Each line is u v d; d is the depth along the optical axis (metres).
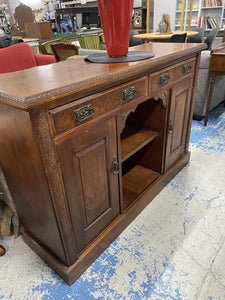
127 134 1.46
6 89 0.71
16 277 1.10
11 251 1.24
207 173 1.76
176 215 1.41
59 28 5.25
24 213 1.13
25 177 0.90
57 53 2.60
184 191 1.60
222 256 1.15
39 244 1.14
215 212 1.42
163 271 1.10
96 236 1.15
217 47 2.18
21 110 0.68
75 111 0.77
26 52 2.59
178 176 1.74
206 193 1.57
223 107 2.96
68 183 0.87
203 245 1.21
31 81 0.79
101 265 1.14
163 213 1.43
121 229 1.29
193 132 2.38
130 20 1.02
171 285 1.04
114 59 1.07
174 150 1.61
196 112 2.57
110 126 0.96
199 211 1.43
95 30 4.73
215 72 2.17
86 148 0.89
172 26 5.57
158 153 1.52
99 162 0.99
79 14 5.10
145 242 1.25
